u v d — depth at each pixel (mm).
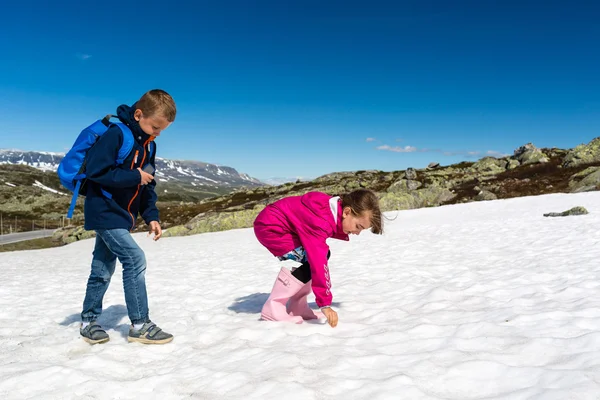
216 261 11289
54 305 5746
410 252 9477
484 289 4773
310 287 3920
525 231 11742
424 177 51406
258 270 8625
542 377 2186
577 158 43594
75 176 3260
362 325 3578
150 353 3326
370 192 3553
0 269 13672
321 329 3549
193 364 2943
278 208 3711
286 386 2307
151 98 3219
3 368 3004
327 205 3555
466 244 10086
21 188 149125
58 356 3336
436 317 3672
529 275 5336
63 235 56281
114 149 3201
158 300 5801
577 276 5039
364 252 10297
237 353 3053
